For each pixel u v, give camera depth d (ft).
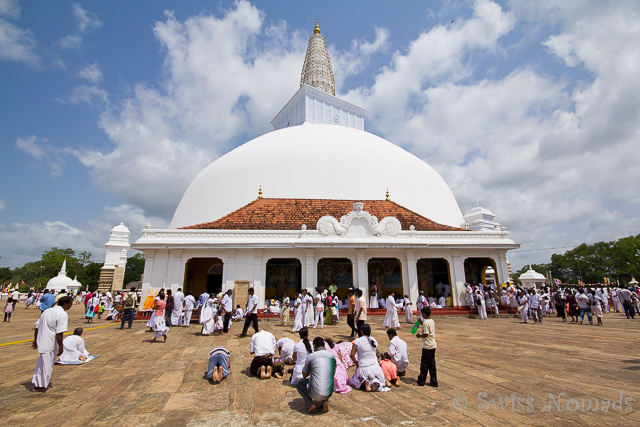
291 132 113.70
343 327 53.47
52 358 22.67
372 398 20.85
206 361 30.71
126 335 46.47
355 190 91.61
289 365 29.01
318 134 109.29
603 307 82.89
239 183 94.32
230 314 48.39
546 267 302.45
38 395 21.39
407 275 71.67
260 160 97.60
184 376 25.76
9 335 47.85
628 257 196.13
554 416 17.72
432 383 22.88
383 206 84.02
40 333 22.41
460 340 41.27
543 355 32.40
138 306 71.00
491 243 73.92
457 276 73.10
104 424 16.98
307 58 174.81
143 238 65.77
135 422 17.20
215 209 92.84
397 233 73.10
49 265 259.80
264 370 25.48
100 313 76.79
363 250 70.85
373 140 115.75
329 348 23.57
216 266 82.12
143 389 22.58
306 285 67.26
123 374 26.32
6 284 266.16
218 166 105.40
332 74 173.99
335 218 76.64
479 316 68.33
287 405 19.71
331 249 70.23
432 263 82.07
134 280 264.72
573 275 233.96
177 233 66.95
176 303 55.31
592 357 31.48
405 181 98.32
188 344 39.19
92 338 43.78
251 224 72.64
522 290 70.28
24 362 30.83
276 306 67.21
